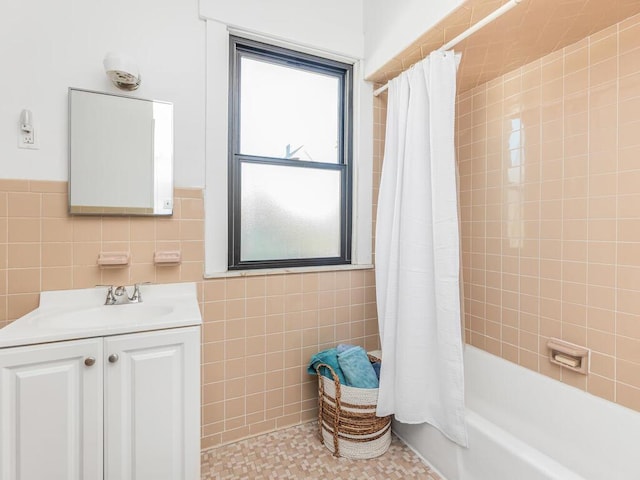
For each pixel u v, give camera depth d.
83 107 1.45
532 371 1.67
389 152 1.82
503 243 1.84
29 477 1.06
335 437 1.63
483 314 1.96
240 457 1.63
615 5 1.23
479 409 1.89
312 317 1.95
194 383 1.25
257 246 1.92
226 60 1.71
